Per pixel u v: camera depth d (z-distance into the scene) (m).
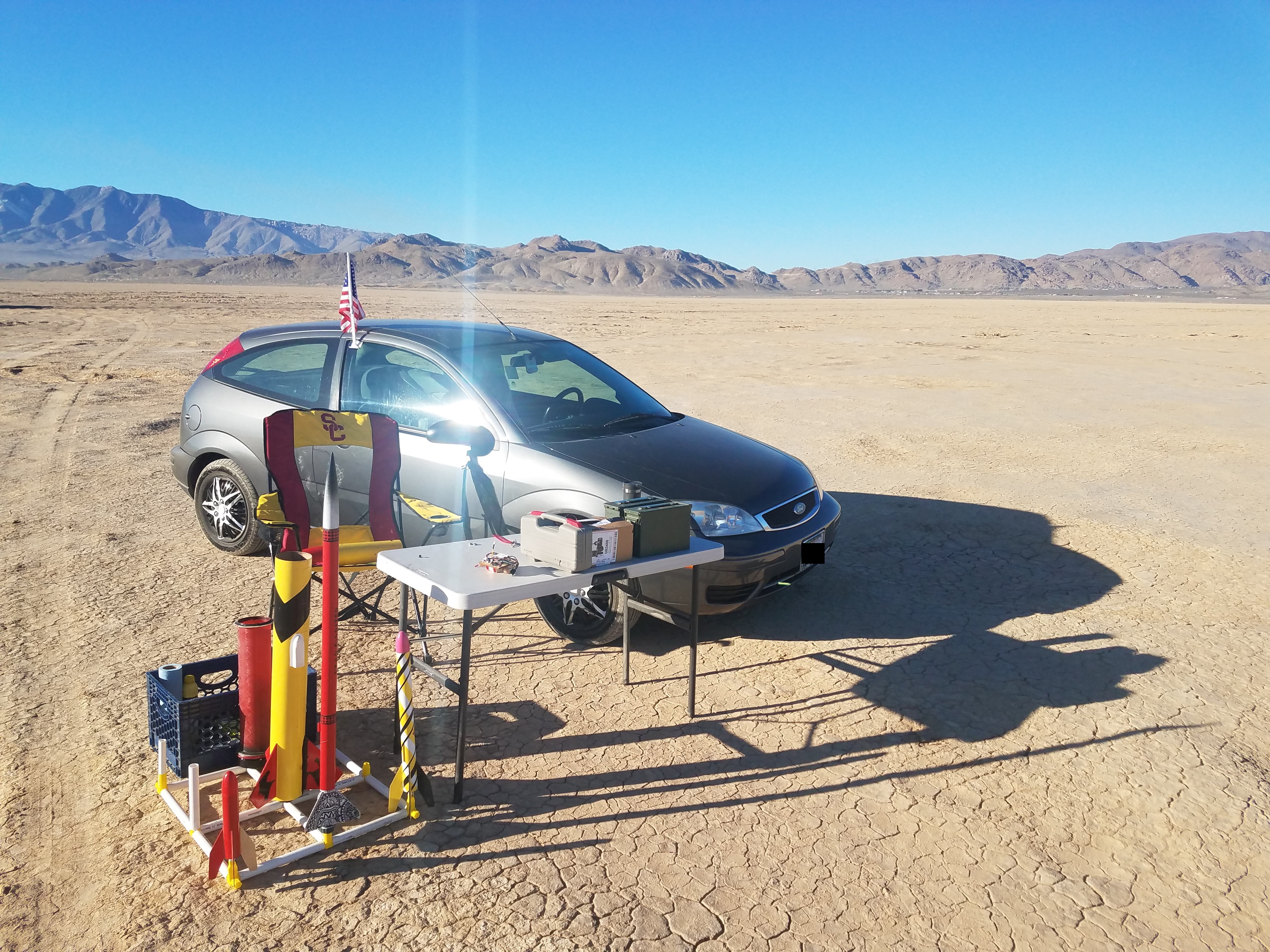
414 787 3.14
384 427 4.38
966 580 5.83
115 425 11.08
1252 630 5.04
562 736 3.78
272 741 3.14
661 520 3.63
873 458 9.88
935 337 32.91
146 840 3.00
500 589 3.12
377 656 4.57
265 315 39.19
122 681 4.15
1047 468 9.43
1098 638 4.89
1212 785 3.46
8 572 5.61
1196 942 2.62
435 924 2.61
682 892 2.79
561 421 5.10
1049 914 2.73
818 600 5.44
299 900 2.71
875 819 3.21
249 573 5.68
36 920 2.61
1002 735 3.83
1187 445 10.85
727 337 31.39
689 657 4.47
